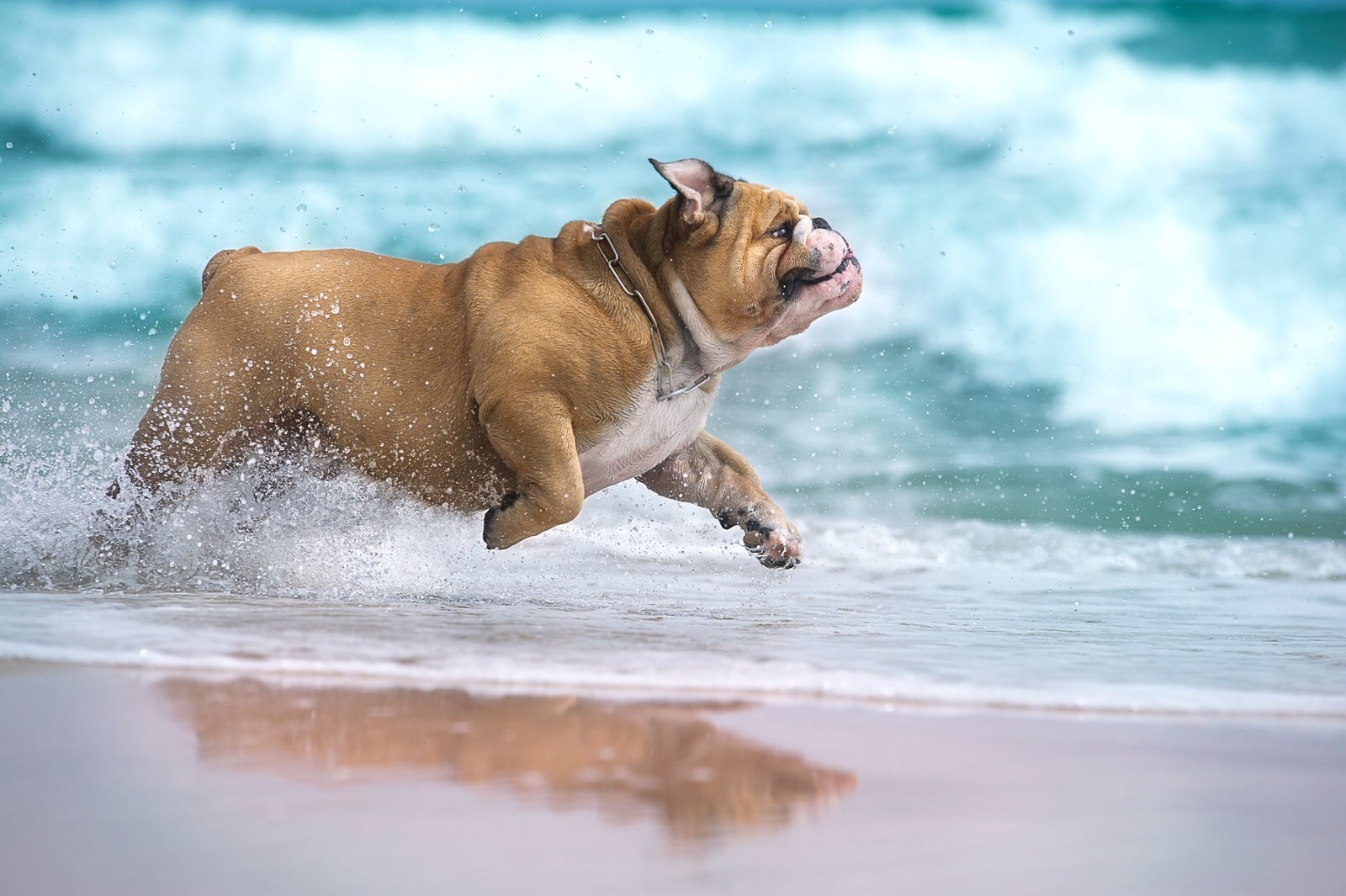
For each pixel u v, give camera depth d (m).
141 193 29.72
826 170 30.53
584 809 4.41
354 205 29.27
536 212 28.75
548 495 9.73
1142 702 6.40
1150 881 3.95
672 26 35.44
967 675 6.93
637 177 30.77
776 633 8.42
